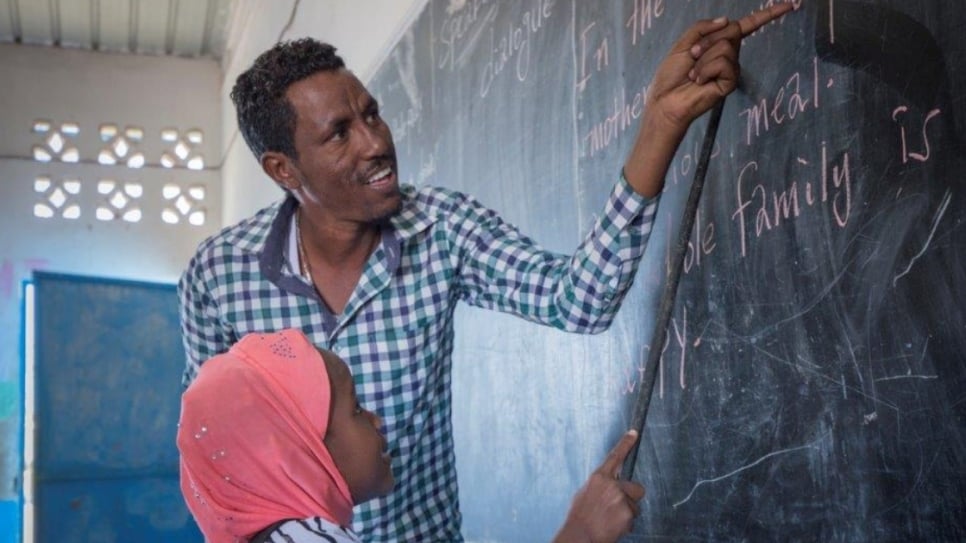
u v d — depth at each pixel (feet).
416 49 11.35
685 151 5.85
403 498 5.28
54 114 23.91
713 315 5.57
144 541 15.51
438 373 5.38
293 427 3.57
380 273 5.16
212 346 5.51
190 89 24.90
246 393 3.54
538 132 7.91
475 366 9.21
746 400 5.30
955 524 4.06
